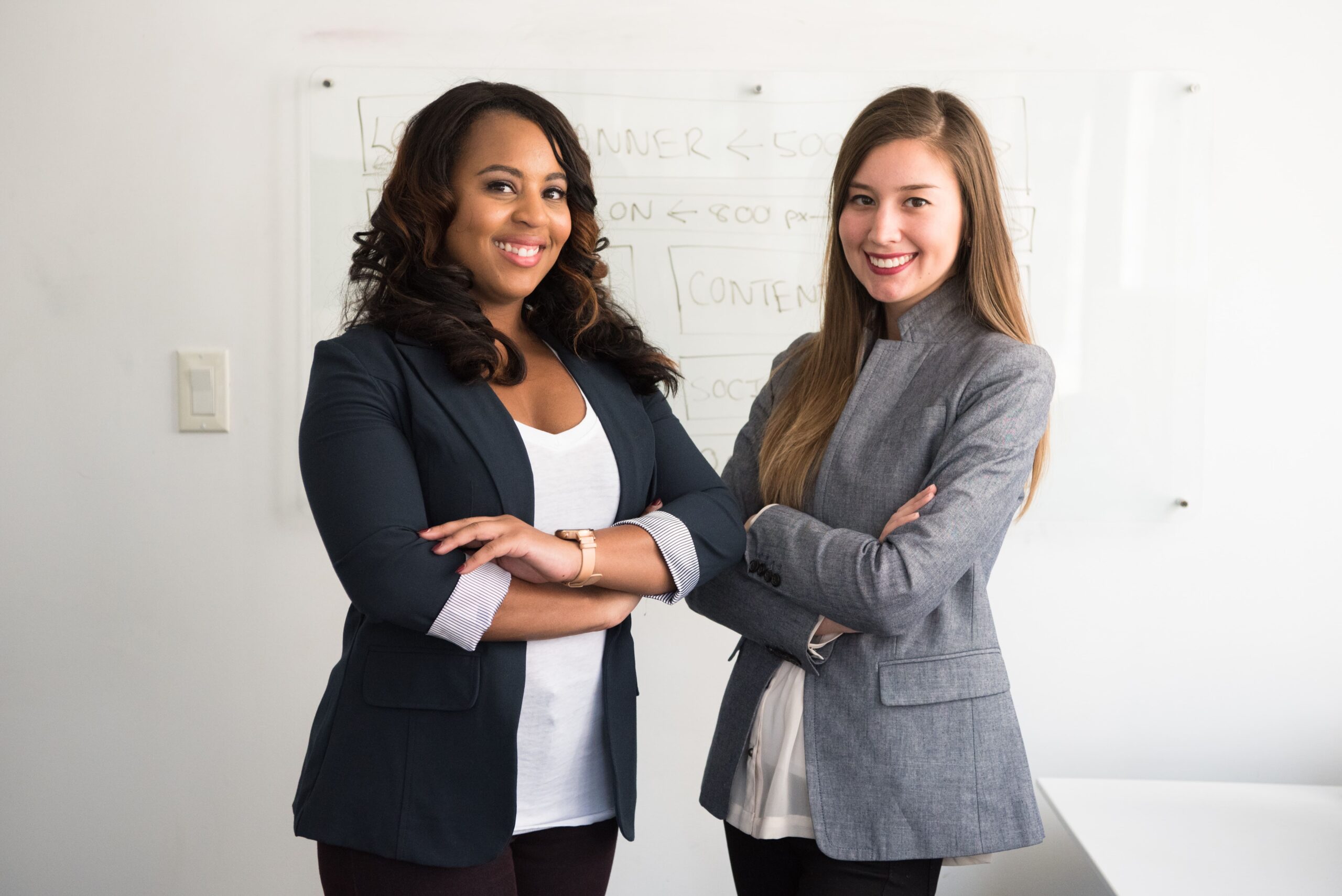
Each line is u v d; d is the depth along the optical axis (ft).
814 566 4.01
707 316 6.91
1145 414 6.83
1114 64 6.81
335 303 6.78
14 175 6.75
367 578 3.38
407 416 3.69
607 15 6.80
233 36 6.74
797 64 6.84
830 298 4.72
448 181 3.82
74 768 6.96
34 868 6.98
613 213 6.84
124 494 6.87
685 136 6.83
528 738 3.74
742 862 4.42
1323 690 6.92
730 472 4.98
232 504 6.88
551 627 3.62
